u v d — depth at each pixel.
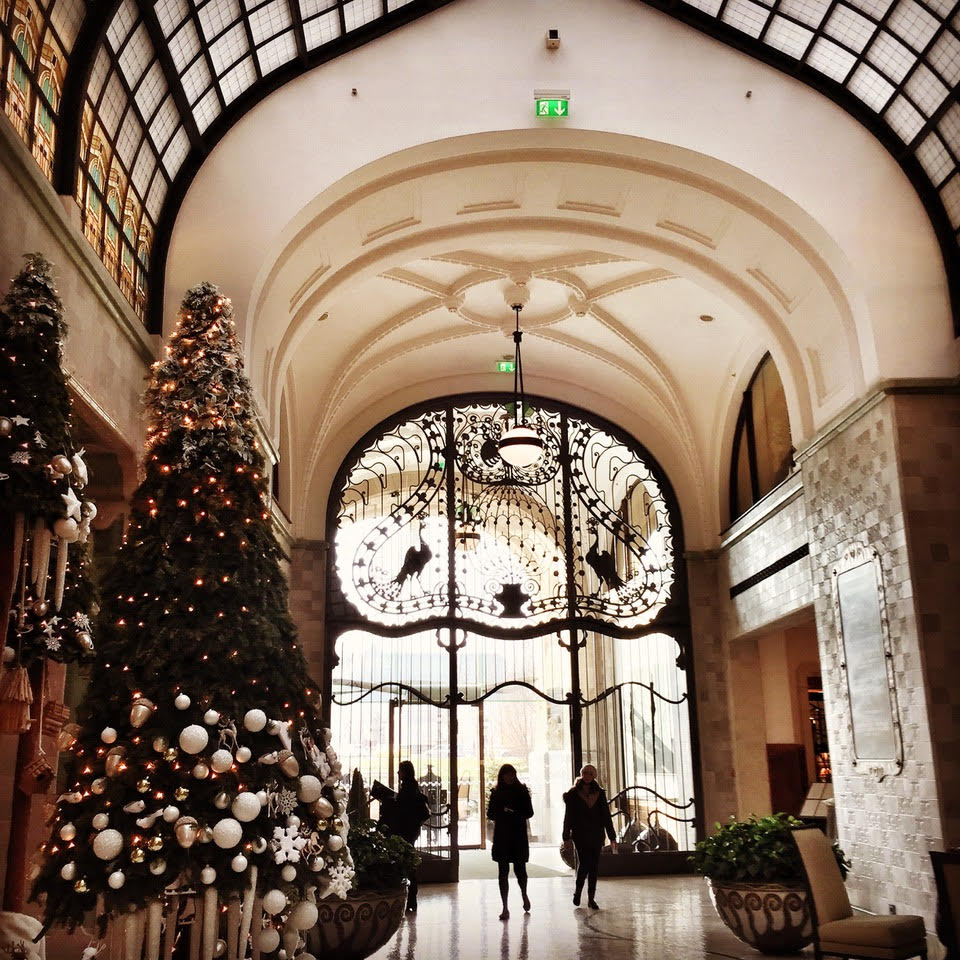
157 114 8.05
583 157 9.59
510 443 12.41
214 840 5.01
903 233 9.33
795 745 13.84
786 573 11.75
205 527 5.72
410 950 8.09
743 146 9.31
